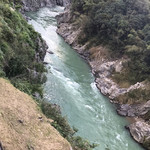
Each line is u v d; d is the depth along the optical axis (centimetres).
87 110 2669
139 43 3716
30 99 1770
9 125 1270
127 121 2795
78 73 3581
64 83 3028
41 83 2469
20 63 2072
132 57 3609
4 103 1470
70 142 1644
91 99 2967
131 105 3000
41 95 2139
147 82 3186
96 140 2200
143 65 3384
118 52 3956
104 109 2864
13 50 2161
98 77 3678
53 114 1827
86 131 2264
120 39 4016
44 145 1323
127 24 4062
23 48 2373
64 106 2478
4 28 2197
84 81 3388
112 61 3888
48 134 1459
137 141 2453
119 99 3117
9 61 2016
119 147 2262
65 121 1862
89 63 4122
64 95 2711
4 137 1141
